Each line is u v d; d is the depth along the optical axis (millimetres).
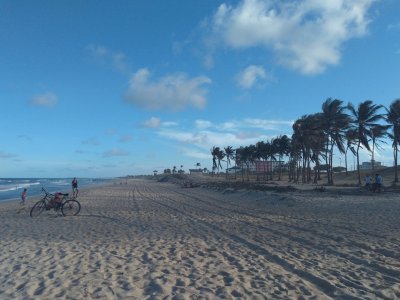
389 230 12820
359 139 52250
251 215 19297
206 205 26891
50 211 21188
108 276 7562
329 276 7305
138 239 12125
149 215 20000
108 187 70938
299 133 63969
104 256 9484
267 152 88625
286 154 83312
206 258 9250
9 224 16594
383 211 18750
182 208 24391
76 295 6348
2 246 11055
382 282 6840
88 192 48125
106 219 18094
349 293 6191
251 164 115875
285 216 18438
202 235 12891
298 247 10414
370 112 52156
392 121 52469
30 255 9664
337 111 54781
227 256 9461
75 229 14602
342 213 18734
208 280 7238
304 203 24266
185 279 7332
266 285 6809
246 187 42438
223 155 125938
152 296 6270
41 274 7746
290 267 8188
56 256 9500
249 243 11195
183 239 12086
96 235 13008
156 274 7703
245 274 7645
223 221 16953
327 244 10664
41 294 6422
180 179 114688
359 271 7652
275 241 11430
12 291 6633
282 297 6125
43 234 13352
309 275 7426
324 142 62719
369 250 9703
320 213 19156
